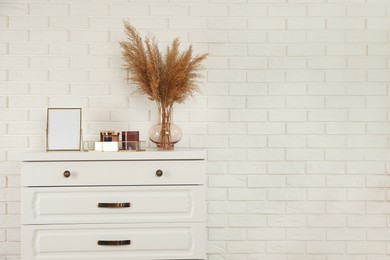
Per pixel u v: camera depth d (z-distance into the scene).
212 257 2.88
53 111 2.59
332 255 2.89
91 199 2.38
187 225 2.40
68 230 2.38
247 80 2.89
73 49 2.86
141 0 2.88
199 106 2.88
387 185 2.90
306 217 2.89
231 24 2.89
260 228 2.88
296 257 2.88
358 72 2.89
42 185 2.37
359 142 2.89
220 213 2.88
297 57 2.90
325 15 2.90
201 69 2.86
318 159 2.89
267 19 2.89
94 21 2.86
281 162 2.89
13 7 2.84
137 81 2.69
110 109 2.87
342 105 2.90
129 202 2.39
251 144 2.89
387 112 2.89
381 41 2.90
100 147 2.49
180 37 2.88
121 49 2.87
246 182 2.89
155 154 2.40
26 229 2.36
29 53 2.84
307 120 2.90
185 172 2.40
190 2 2.88
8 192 2.83
